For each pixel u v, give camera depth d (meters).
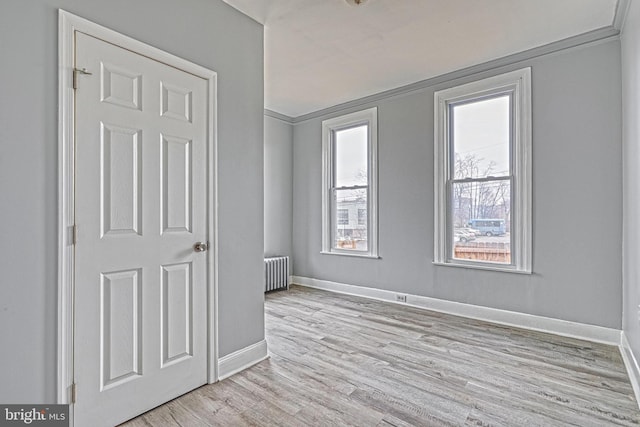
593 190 2.91
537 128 3.19
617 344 2.81
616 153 2.80
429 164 3.94
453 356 2.65
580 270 2.98
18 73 1.46
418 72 3.73
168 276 2.01
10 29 1.44
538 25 2.79
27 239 1.48
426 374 2.35
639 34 2.05
